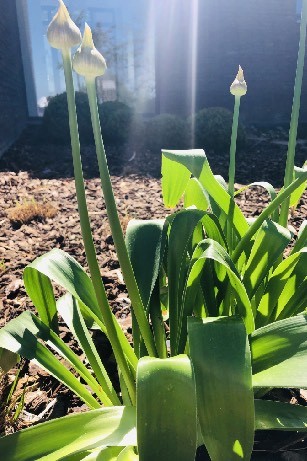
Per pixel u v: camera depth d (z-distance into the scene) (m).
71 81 0.44
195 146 4.12
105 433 0.47
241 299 0.55
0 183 2.61
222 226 0.76
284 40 5.81
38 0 7.32
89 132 4.54
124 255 0.50
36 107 6.36
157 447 0.38
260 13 5.67
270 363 0.49
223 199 0.71
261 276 0.64
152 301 0.64
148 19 7.06
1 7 4.39
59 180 2.74
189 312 0.59
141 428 0.39
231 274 0.51
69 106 0.44
